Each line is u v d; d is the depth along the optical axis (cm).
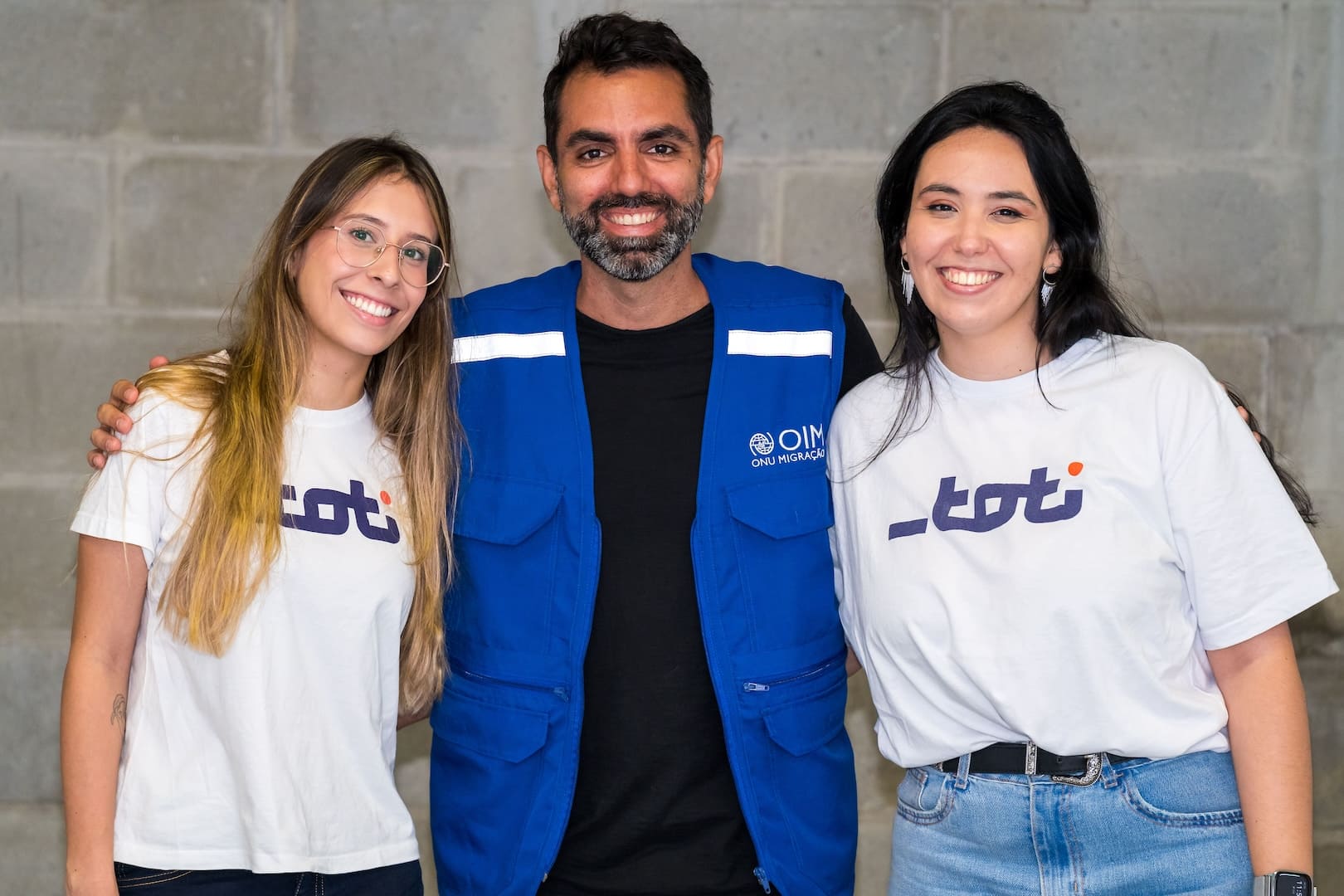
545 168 205
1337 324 285
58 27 274
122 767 162
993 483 160
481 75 278
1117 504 155
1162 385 156
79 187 277
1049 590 153
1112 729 153
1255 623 152
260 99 276
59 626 282
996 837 157
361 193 170
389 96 278
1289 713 154
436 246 177
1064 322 162
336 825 163
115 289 279
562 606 185
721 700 181
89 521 160
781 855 183
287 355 170
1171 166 283
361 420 179
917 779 168
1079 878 154
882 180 175
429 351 183
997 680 155
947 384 169
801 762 187
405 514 178
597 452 190
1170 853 153
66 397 280
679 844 183
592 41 190
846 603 185
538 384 193
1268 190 283
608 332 196
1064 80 280
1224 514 153
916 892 166
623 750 183
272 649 160
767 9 278
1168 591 156
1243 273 285
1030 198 160
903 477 169
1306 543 153
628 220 189
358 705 166
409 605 176
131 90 275
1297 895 148
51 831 285
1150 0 279
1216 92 281
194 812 159
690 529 185
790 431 191
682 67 192
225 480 159
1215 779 156
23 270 278
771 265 279
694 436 190
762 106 280
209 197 278
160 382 165
